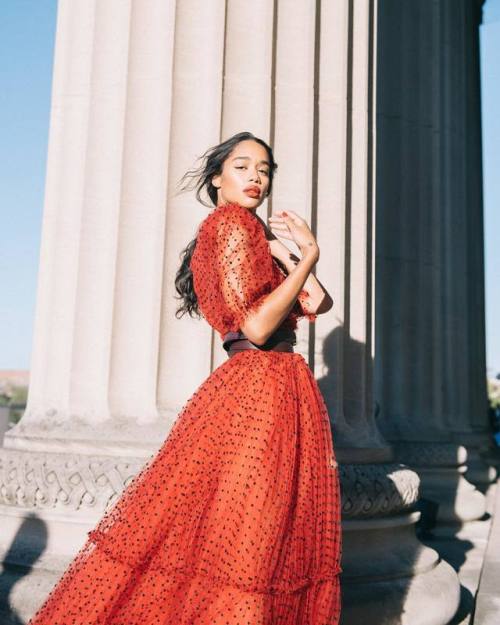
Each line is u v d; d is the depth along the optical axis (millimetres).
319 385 4074
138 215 3977
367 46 4547
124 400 3852
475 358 13680
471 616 4027
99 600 2363
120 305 3922
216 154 2779
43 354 4168
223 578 2256
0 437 9523
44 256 4297
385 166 8594
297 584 2340
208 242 2561
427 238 8680
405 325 8336
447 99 9977
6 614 3273
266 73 4031
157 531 2389
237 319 2432
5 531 3643
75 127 4273
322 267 4148
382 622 3436
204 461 2416
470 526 7246
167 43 4016
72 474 3557
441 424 8266
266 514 2314
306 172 4086
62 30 4465
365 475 3836
